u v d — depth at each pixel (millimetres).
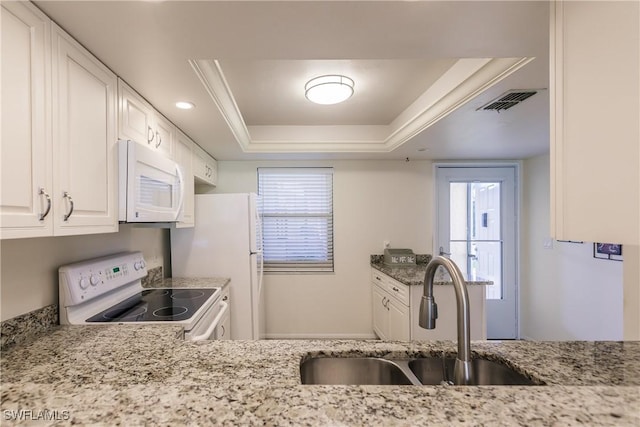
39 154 966
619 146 692
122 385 779
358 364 1044
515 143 2877
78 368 909
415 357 1051
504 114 2096
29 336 1256
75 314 1482
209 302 1930
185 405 667
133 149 1422
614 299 2621
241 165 3518
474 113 2070
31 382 813
